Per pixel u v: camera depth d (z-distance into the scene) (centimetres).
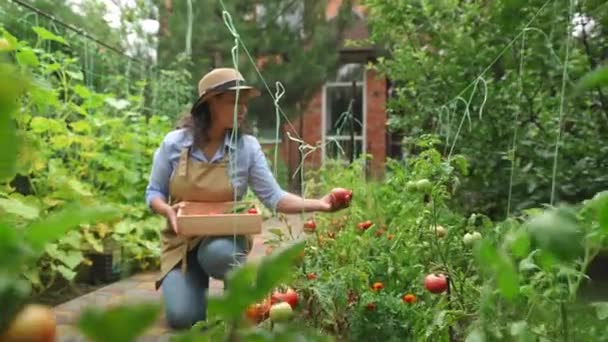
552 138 327
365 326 190
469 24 378
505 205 339
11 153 19
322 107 1338
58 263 337
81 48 577
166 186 263
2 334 23
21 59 274
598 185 311
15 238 24
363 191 363
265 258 26
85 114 431
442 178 205
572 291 89
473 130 356
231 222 236
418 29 419
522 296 103
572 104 317
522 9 333
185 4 938
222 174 253
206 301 27
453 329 158
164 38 918
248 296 26
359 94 1290
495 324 106
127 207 432
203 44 941
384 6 416
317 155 836
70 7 780
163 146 261
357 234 281
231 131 256
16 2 407
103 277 392
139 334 21
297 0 1018
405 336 190
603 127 326
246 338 28
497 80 386
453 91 377
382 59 454
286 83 985
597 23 329
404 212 256
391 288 218
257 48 979
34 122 362
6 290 23
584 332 97
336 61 1028
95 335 20
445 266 174
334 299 193
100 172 466
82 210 26
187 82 823
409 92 434
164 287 249
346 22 1034
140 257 424
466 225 229
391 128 429
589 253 77
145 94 715
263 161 259
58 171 373
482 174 350
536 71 334
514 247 75
